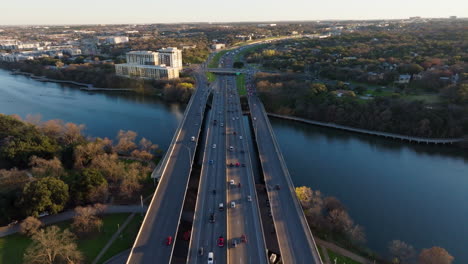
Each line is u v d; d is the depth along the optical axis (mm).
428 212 127188
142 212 118750
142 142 173625
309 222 112625
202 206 112500
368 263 95562
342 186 146125
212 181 129750
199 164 164000
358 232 106250
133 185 129500
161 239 96625
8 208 111875
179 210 110562
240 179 131750
